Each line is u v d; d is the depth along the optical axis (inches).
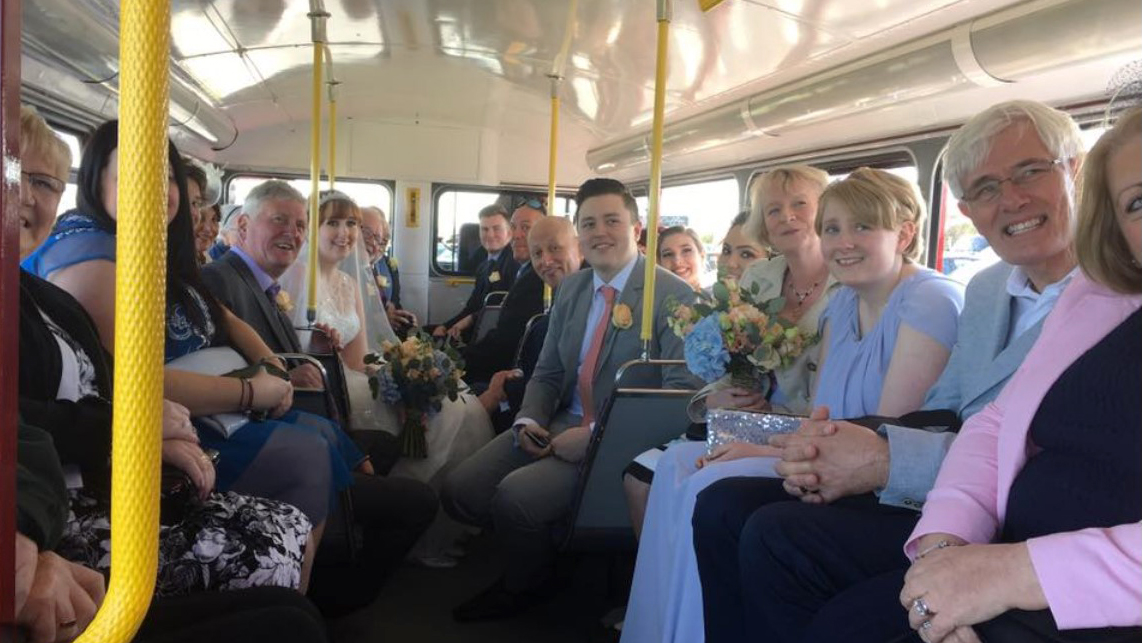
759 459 95.1
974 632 54.7
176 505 80.2
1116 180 55.0
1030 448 63.6
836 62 183.9
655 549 102.6
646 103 261.7
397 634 126.3
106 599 29.1
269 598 70.4
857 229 97.7
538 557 129.6
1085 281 63.5
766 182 127.6
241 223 154.0
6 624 33.4
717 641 85.0
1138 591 49.2
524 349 189.5
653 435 120.2
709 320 112.8
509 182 390.0
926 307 93.4
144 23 27.5
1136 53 120.6
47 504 51.1
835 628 65.3
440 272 391.9
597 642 123.4
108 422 70.9
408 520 126.7
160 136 28.2
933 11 149.5
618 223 142.2
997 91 152.3
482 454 147.3
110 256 91.4
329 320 182.1
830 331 109.4
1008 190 78.7
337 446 112.8
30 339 67.8
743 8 166.9
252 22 205.3
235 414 102.2
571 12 187.8
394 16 203.5
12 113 32.5
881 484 78.9
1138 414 55.3
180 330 107.4
